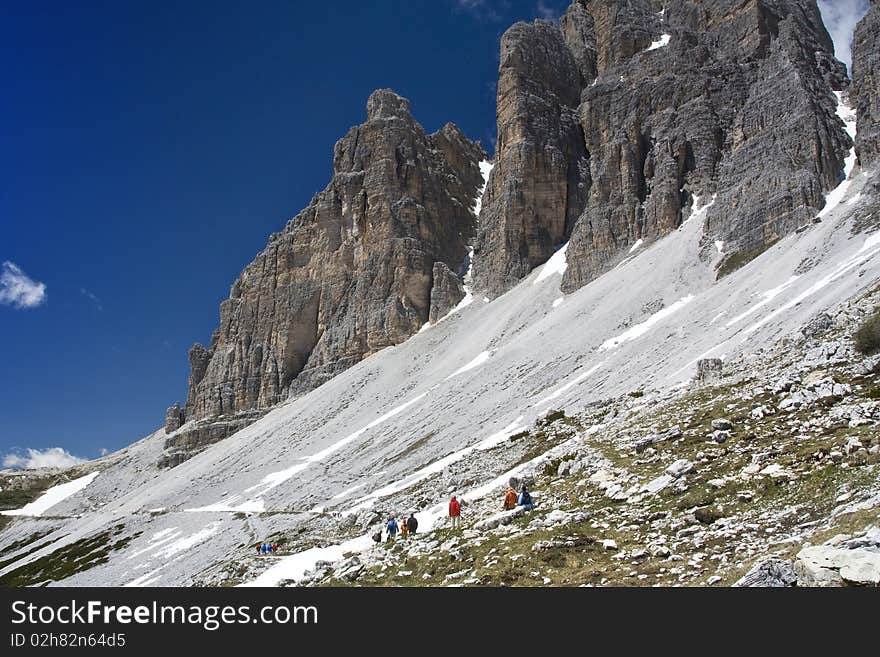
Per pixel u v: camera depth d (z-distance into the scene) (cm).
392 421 11456
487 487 4825
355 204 19212
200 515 10631
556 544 2670
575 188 17712
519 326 14062
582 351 10538
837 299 6100
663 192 14525
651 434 3769
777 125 13375
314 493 9231
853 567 1652
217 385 19188
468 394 10875
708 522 2508
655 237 14275
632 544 2534
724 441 3238
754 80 15688
